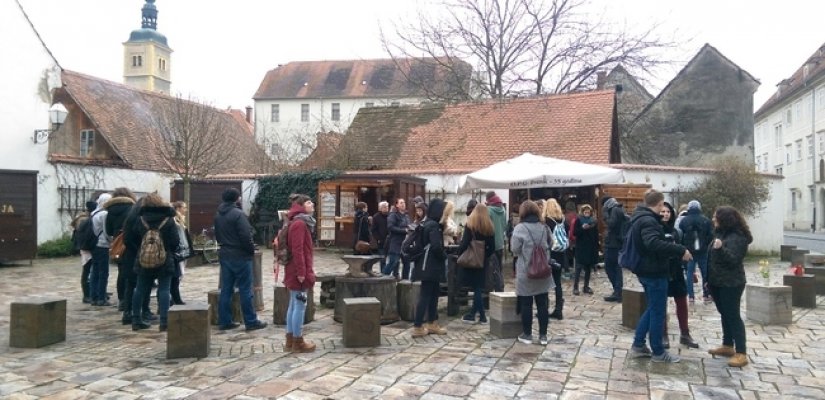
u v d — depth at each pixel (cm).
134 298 800
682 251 614
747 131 2945
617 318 888
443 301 1039
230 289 809
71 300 1038
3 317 888
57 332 729
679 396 533
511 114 2428
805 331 802
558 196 1698
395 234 1162
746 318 893
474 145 2327
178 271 902
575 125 2247
